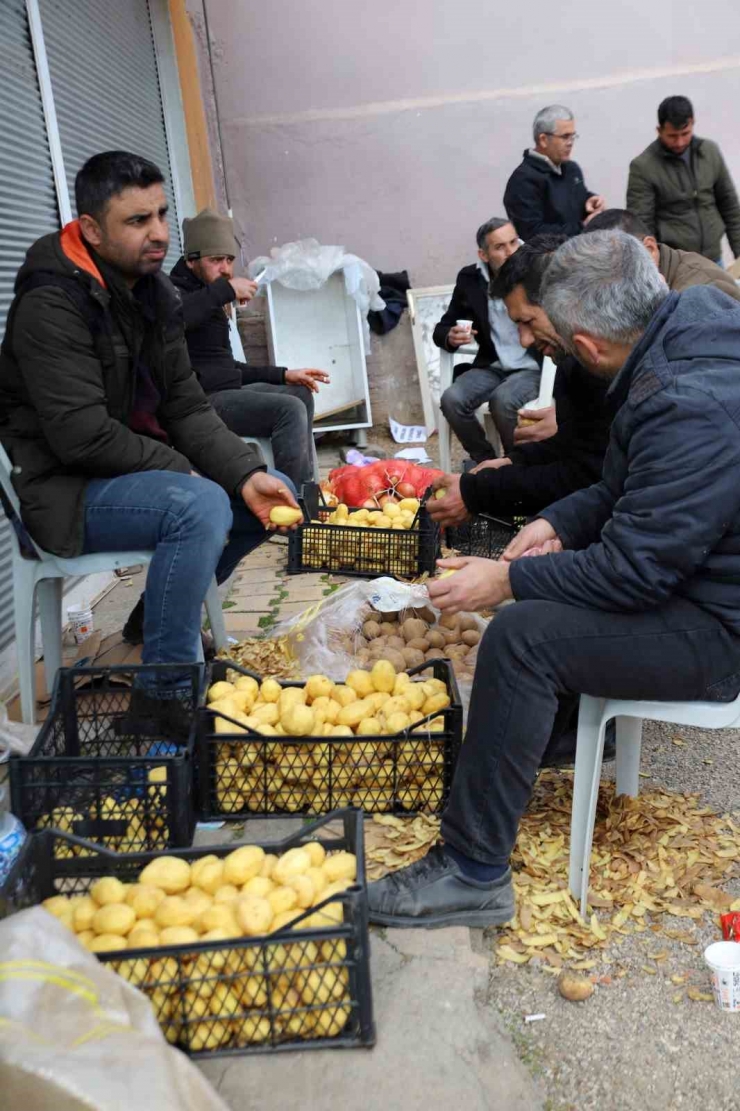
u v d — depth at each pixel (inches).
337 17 364.5
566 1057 80.0
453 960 87.8
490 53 371.6
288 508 141.6
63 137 221.5
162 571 121.4
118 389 128.0
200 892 82.8
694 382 82.7
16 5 201.6
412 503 207.2
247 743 105.7
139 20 294.4
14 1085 54.7
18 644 130.7
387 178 381.4
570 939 92.5
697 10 370.9
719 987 83.6
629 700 90.7
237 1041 76.9
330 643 144.9
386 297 361.7
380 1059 76.8
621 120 381.7
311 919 79.5
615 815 109.4
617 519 85.8
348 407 339.9
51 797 98.5
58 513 124.0
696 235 299.1
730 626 87.2
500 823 90.2
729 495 81.9
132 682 119.3
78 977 62.5
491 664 88.3
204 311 219.3
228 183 380.2
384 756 107.7
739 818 110.7
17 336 120.2
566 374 136.1
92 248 122.5
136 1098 55.2
